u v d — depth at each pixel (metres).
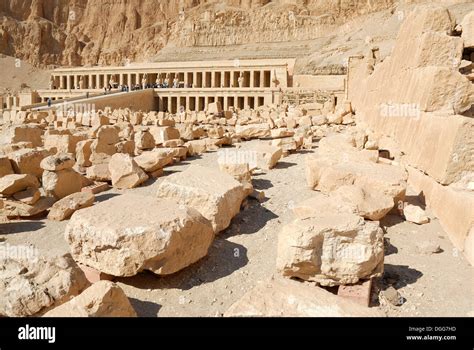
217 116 36.34
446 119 10.29
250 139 23.41
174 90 63.69
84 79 83.94
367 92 25.23
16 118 38.75
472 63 13.61
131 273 7.40
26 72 105.19
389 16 68.88
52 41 114.62
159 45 107.50
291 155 17.95
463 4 56.28
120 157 13.77
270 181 13.59
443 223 9.49
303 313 5.62
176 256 7.59
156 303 7.13
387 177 10.70
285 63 63.56
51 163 12.10
